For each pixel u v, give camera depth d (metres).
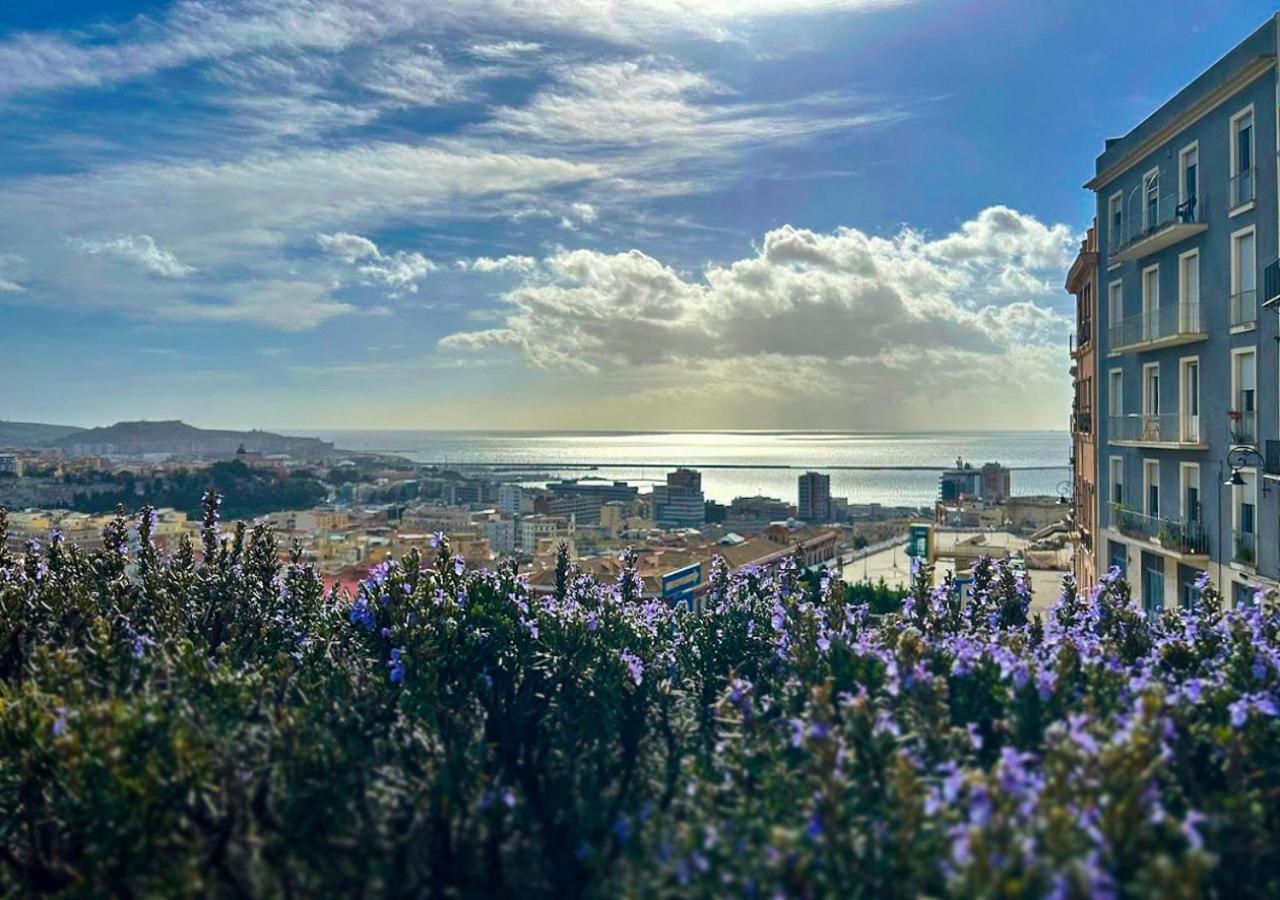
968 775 5.93
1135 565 30.39
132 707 7.79
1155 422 28.42
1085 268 36.34
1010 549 57.62
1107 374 32.84
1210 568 25.84
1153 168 28.72
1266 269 22.52
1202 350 26.23
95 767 7.05
